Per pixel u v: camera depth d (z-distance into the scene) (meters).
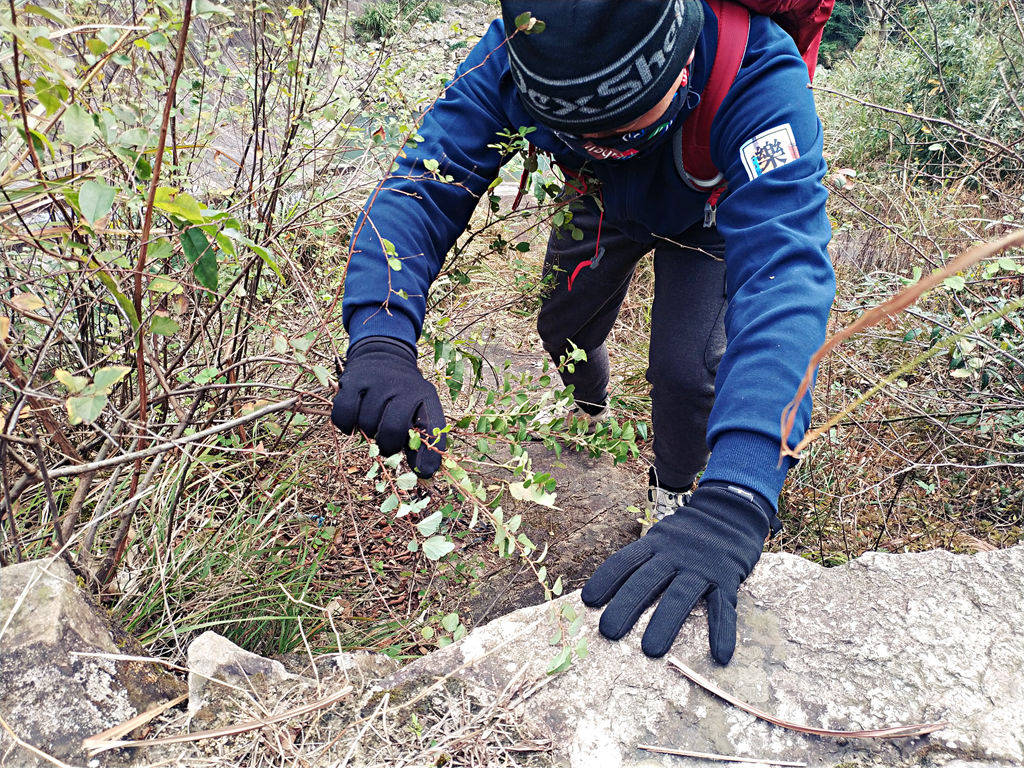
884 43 5.69
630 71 1.25
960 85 5.10
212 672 1.15
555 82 1.29
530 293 2.22
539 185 1.79
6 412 1.14
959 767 1.04
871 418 2.60
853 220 3.85
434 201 1.66
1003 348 2.13
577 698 1.15
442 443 1.36
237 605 1.63
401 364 1.42
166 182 1.39
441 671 1.20
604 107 1.30
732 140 1.45
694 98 1.45
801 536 2.31
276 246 1.64
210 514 1.78
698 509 1.29
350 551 2.07
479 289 3.22
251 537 1.76
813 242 1.32
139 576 1.53
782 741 1.09
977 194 3.79
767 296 1.29
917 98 5.11
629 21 1.20
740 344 1.29
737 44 1.43
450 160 1.67
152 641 1.41
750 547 1.25
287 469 2.01
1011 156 2.62
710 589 1.23
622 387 3.14
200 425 1.69
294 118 1.60
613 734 1.10
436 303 2.14
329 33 1.76
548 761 1.07
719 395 1.30
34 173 1.02
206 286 1.07
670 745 1.09
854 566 1.36
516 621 1.29
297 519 1.96
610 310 2.26
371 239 1.56
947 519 2.36
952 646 1.20
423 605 1.95
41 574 1.13
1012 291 2.54
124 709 1.07
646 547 1.30
